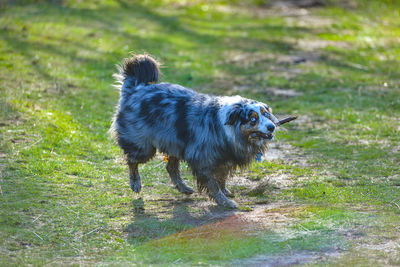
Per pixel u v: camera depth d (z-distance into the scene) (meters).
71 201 8.10
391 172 9.46
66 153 10.14
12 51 17.05
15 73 14.77
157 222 7.49
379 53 20.12
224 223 7.43
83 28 21.30
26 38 18.92
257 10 27.84
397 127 12.15
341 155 10.53
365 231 6.85
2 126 10.91
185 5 28.14
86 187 8.74
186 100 8.27
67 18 22.84
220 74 17.08
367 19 26.22
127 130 8.55
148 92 8.50
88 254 6.50
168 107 8.25
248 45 20.95
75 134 11.11
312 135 11.91
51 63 16.30
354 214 7.46
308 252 6.32
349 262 5.94
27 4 25.19
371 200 8.16
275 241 6.65
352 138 11.53
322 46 20.97
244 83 16.12
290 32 23.16
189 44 20.78
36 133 10.78
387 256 6.07
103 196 8.44
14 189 8.27
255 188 8.71
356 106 13.91
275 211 7.84
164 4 28.09
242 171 9.00
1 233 6.82
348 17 26.41
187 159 8.16
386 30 24.12
